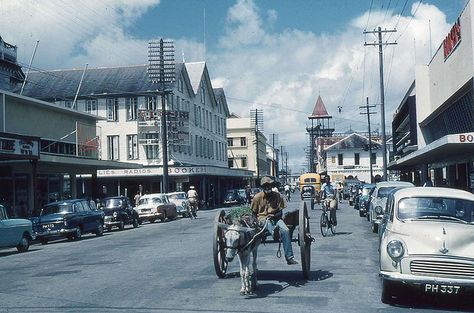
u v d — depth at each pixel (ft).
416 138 160.56
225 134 278.46
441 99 115.96
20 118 111.24
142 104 191.52
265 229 33.47
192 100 219.82
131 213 105.70
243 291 31.19
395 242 28.63
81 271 44.21
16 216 108.88
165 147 143.74
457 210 31.65
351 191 160.66
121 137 192.03
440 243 28.30
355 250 51.85
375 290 32.71
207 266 43.70
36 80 203.31
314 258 46.47
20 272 46.32
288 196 207.62
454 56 100.01
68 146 131.85
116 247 64.95
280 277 37.27
